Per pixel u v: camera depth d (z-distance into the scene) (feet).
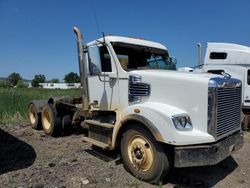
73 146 22.99
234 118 16.44
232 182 15.92
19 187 14.83
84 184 15.25
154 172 15.06
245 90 32.17
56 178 16.03
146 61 20.07
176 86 15.57
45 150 21.86
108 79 18.92
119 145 17.56
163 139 14.35
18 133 28.55
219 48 33.47
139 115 15.43
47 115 27.73
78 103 26.71
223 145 14.84
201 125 14.61
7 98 47.03
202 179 16.29
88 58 19.97
